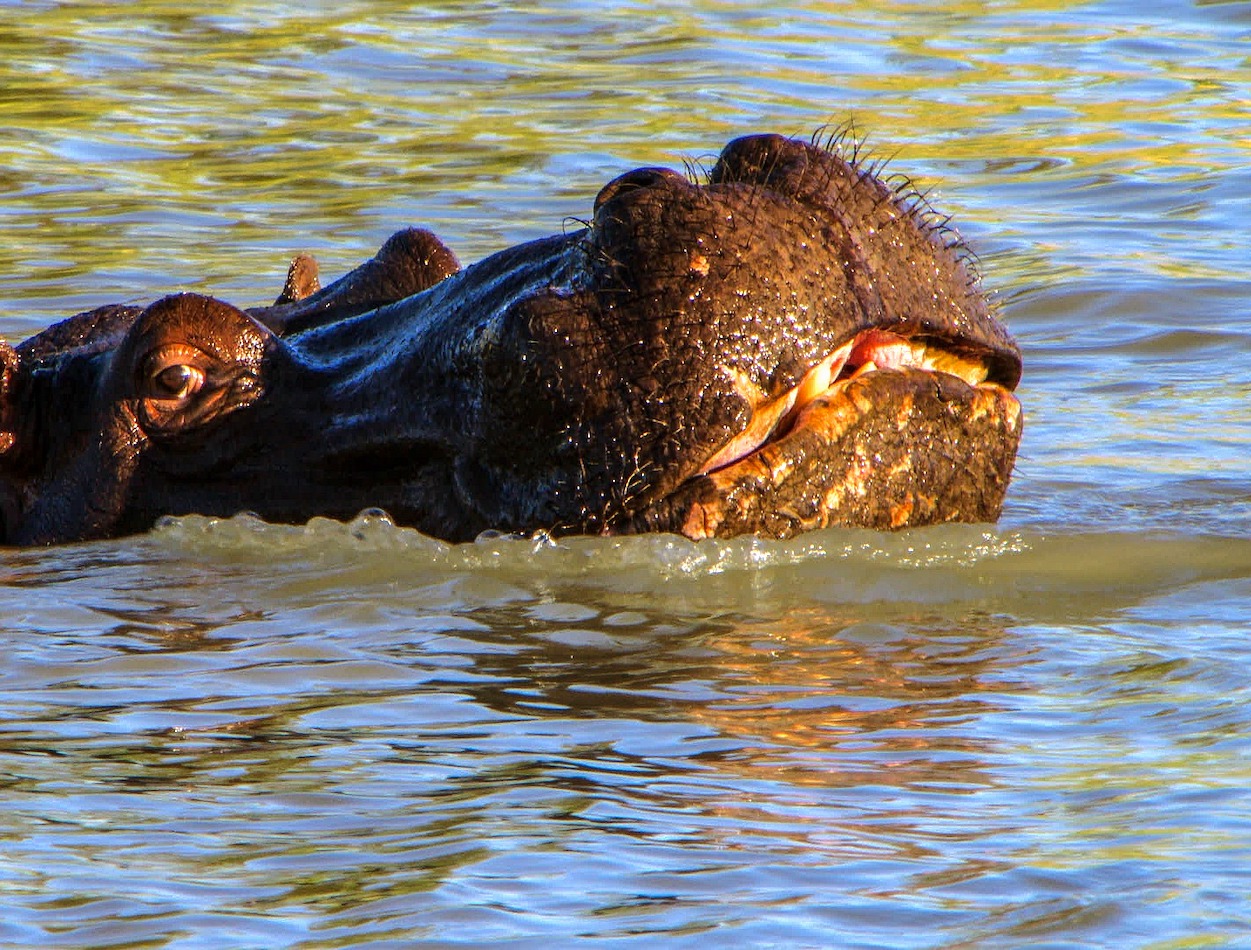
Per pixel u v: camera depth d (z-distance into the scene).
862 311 23.41
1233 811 17.50
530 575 24.59
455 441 25.03
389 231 55.47
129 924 15.63
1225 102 71.44
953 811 17.83
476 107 71.75
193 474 27.33
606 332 23.25
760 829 17.48
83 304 47.41
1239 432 37.06
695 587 24.19
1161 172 62.09
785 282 23.16
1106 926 15.22
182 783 18.94
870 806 17.98
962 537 25.67
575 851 17.03
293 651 23.31
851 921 15.48
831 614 24.23
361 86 75.38
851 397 24.03
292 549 26.59
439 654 23.06
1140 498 31.70
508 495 24.55
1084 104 71.56
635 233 23.34
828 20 87.50
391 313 27.16
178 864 16.91
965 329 24.28
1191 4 88.81
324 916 15.78
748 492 23.73
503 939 15.30
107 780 19.05
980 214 57.50
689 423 23.06
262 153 65.44
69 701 21.61
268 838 17.48
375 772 19.16
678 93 73.12
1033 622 24.03
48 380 28.58
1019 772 18.78
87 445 27.89
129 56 79.44
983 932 15.23
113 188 60.81
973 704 20.91
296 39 83.31
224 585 25.97
